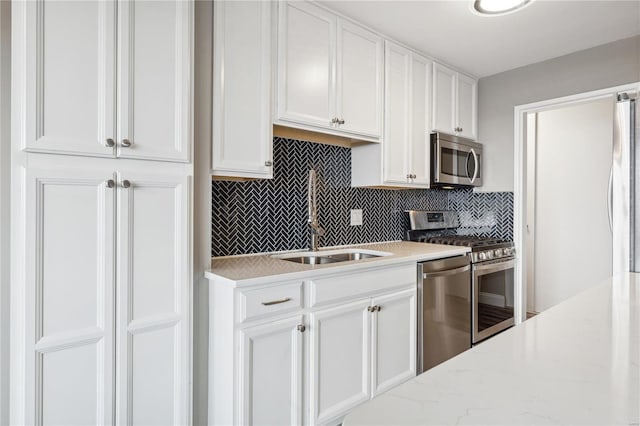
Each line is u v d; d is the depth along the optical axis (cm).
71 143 130
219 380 168
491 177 341
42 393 126
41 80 125
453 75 317
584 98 285
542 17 234
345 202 280
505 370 63
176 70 154
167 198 153
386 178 261
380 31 254
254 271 176
